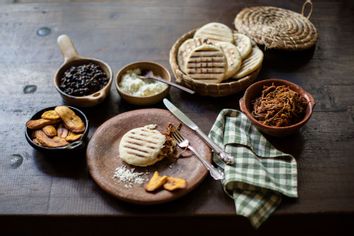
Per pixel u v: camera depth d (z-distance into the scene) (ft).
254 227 2.45
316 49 3.52
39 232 2.67
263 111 2.81
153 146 2.69
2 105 3.18
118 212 2.53
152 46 3.61
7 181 2.71
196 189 2.61
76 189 2.65
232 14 3.89
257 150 2.79
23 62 3.50
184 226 2.59
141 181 2.62
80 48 3.61
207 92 3.08
